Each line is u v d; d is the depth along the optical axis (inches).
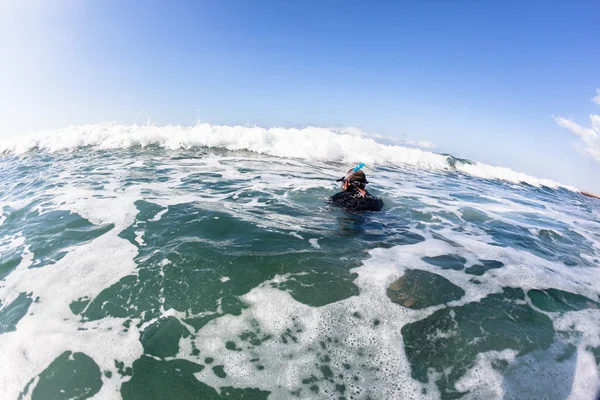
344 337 103.6
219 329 106.7
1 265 144.6
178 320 110.4
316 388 90.0
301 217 195.6
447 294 124.1
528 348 102.5
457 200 299.4
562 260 171.5
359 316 110.7
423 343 102.2
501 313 116.4
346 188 231.3
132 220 182.7
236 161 382.0
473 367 95.4
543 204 352.2
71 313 115.2
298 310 112.4
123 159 362.9
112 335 106.0
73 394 89.8
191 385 91.0
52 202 215.8
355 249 154.8
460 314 114.1
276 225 178.2
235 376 93.4
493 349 101.3
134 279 129.0
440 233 193.5
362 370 94.3
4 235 173.3
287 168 363.9
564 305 124.9
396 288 124.3
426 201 277.4
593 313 121.9
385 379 91.9
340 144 514.3
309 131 515.5
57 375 94.7
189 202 215.9
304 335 104.3
